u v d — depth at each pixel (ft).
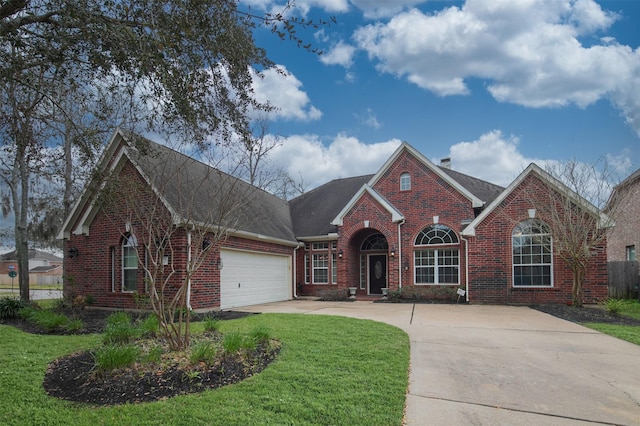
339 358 20.92
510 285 49.47
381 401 15.25
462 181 62.95
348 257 62.54
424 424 13.79
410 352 23.43
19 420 13.70
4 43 18.85
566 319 36.45
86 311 43.83
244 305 50.98
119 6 16.78
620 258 75.10
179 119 21.75
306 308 46.75
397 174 62.08
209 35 18.19
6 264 174.81
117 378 17.43
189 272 22.67
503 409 15.15
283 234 63.00
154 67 17.37
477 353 23.39
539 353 23.47
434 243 58.23
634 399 16.25
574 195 44.73
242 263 51.37
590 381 18.44
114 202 28.50
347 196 73.77
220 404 14.79
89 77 21.03
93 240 47.67
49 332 29.66
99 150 25.99
